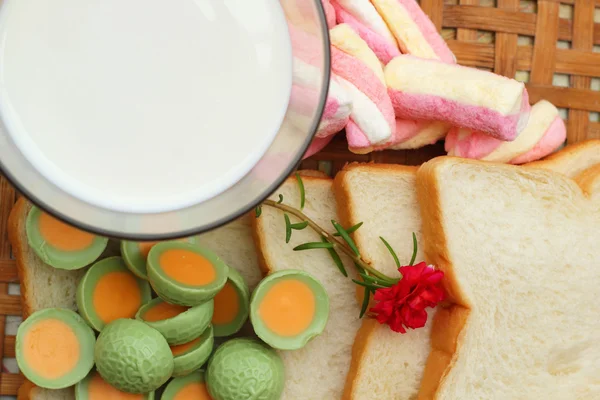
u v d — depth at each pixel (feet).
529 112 1.17
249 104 1.03
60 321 1.12
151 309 1.13
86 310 1.12
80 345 1.12
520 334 1.20
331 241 1.14
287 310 1.14
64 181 1.01
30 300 1.16
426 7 1.22
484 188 1.19
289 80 1.04
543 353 1.21
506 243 1.20
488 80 1.13
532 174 1.19
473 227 1.18
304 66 1.03
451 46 1.22
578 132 1.25
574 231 1.21
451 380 1.16
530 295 1.20
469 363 1.18
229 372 1.11
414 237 1.13
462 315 1.16
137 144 1.03
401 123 1.18
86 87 1.02
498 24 1.23
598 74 1.25
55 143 1.01
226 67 1.03
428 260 1.19
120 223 1.01
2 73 1.01
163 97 1.03
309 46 1.02
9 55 1.01
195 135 1.03
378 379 1.18
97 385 1.13
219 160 1.03
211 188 1.03
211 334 1.14
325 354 1.19
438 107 1.15
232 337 1.19
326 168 1.22
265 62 1.04
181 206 1.03
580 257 1.21
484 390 1.19
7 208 1.17
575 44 1.25
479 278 1.18
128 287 1.15
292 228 1.14
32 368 1.11
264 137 1.03
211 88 1.03
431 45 1.18
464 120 1.15
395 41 1.18
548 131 1.19
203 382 1.15
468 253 1.18
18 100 1.01
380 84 1.14
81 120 1.02
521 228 1.20
